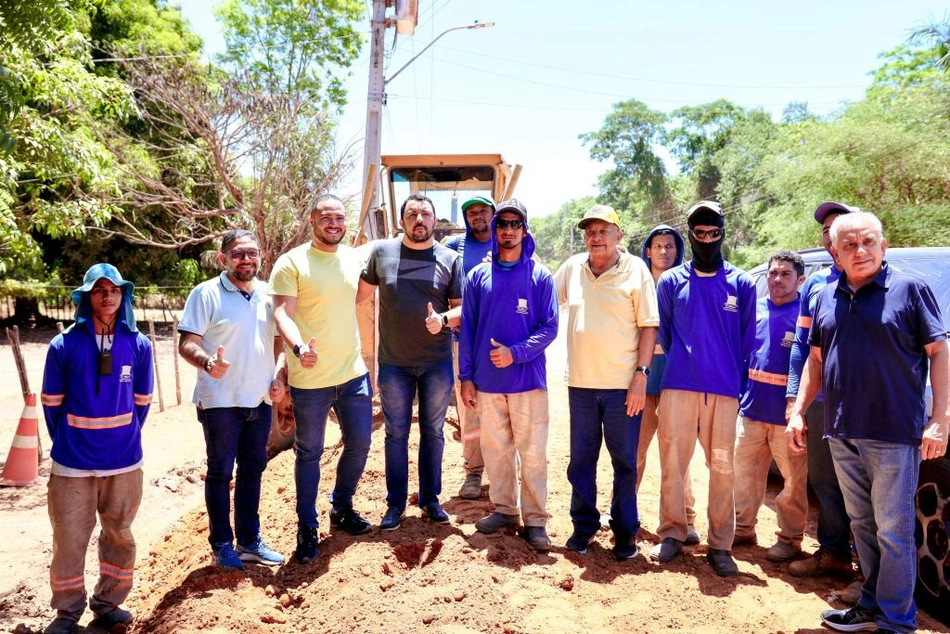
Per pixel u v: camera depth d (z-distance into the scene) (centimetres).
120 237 2122
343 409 458
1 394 1146
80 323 412
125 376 421
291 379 451
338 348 448
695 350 439
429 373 475
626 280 441
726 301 439
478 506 516
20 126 699
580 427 451
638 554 455
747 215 4306
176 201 1703
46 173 775
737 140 4656
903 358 359
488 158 943
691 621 371
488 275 455
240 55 3053
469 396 463
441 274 471
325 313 444
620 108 6038
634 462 448
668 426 446
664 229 533
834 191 1916
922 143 1767
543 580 409
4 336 1870
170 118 1880
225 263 450
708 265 444
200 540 510
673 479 449
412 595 381
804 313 455
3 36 562
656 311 441
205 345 425
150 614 413
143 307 2361
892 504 360
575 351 450
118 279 412
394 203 996
